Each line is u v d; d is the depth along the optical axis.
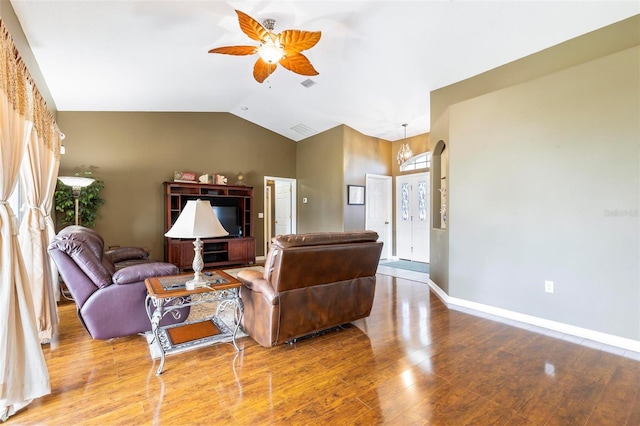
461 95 4.20
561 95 2.78
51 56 3.28
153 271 2.65
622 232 2.48
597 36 3.01
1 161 1.85
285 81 4.68
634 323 2.43
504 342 2.60
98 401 1.78
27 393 1.73
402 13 2.99
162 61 3.69
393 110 5.50
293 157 7.60
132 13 2.70
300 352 2.43
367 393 1.87
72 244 2.38
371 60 3.89
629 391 1.89
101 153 5.29
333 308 2.73
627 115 2.45
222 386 1.95
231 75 4.40
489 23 3.06
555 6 2.78
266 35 2.54
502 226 3.20
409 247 6.98
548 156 2.87
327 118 6.09
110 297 2.47
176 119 5.99
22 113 2.25
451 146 3.66
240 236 6.47
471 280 3.47
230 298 2.51
